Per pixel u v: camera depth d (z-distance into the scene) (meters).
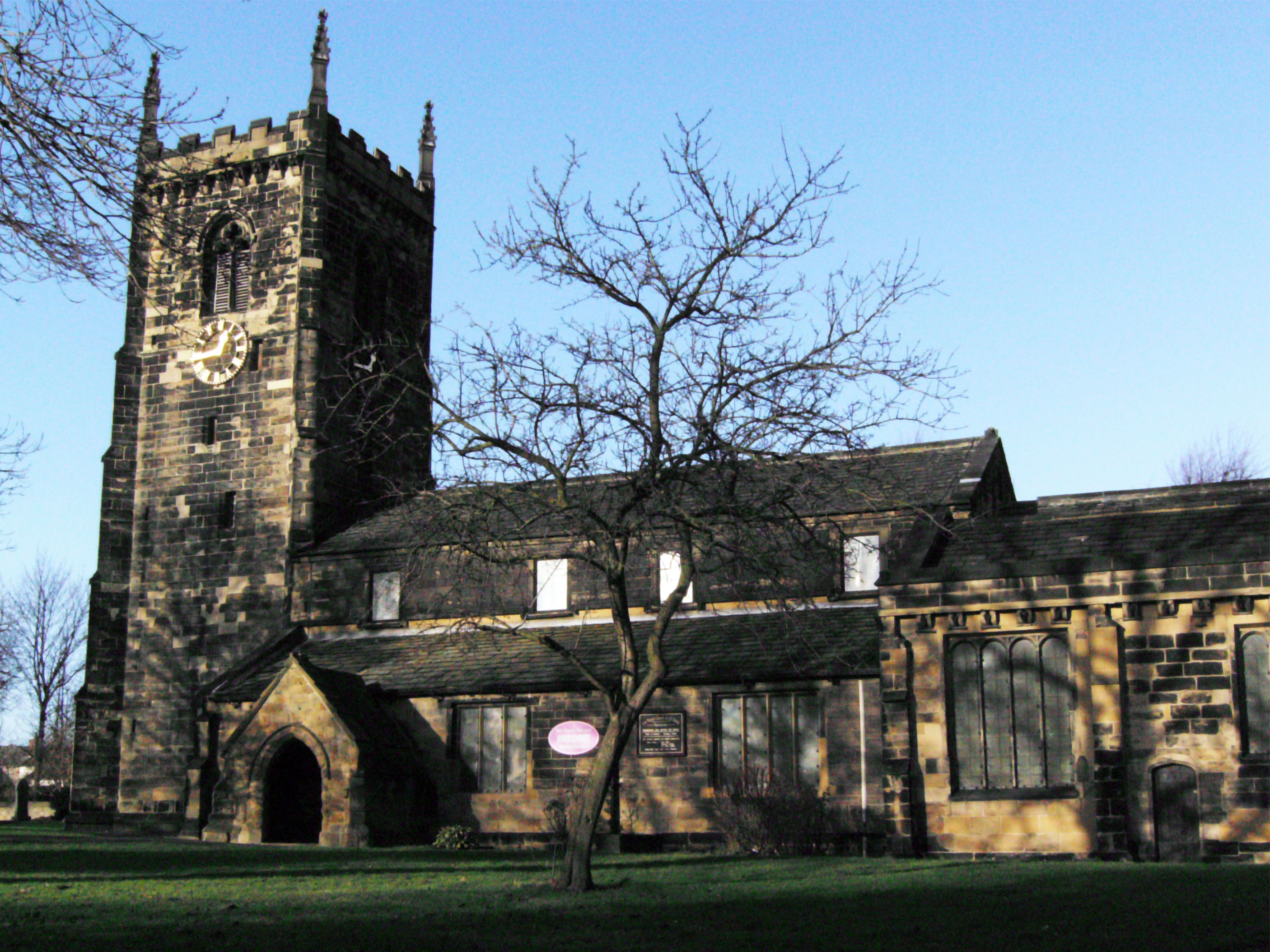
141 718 54.19
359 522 54.50
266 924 19.27
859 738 39.41
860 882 26.06
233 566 54.09
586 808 25.19
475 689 44.47
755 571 28.31
